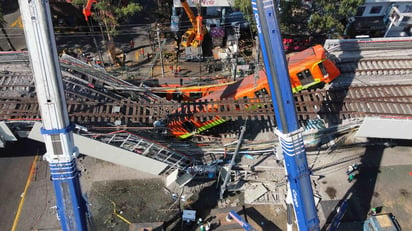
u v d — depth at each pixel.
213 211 24.70
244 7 32.00
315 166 27.42
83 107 25.78
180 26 39.38
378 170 27.19
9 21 39.72
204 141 27.58
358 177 26.77
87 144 23.23
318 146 28.62
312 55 27.12
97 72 28.08
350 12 32.19
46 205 25.05
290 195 20.72
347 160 27.78
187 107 26.72
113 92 28.31
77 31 38.62
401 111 26.41
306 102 27.02
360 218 24.55
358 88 28.36
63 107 16.78
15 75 27.59
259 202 25.36
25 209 24.81
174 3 35.47
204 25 37.91
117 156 24.02
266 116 26.00
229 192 25.95
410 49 31.64
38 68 15.52
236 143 26.12
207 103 26.78
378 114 25.70
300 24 36.59
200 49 35.44
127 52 36.56
